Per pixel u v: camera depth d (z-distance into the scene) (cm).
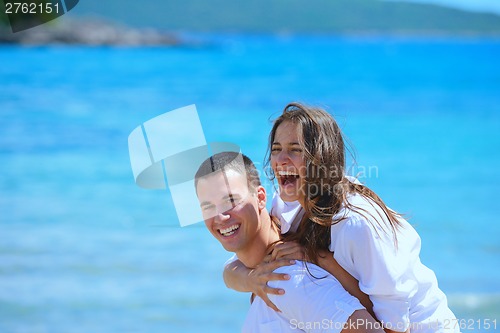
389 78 5125
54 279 1138
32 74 4212
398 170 2083
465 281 1138
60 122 2770
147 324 980
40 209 1564
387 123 3022
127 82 4212
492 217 1549
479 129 2914
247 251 394
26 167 1994
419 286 388
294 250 376
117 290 1094
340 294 360
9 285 1112
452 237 1395
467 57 7775
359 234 362
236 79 4684
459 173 2056
